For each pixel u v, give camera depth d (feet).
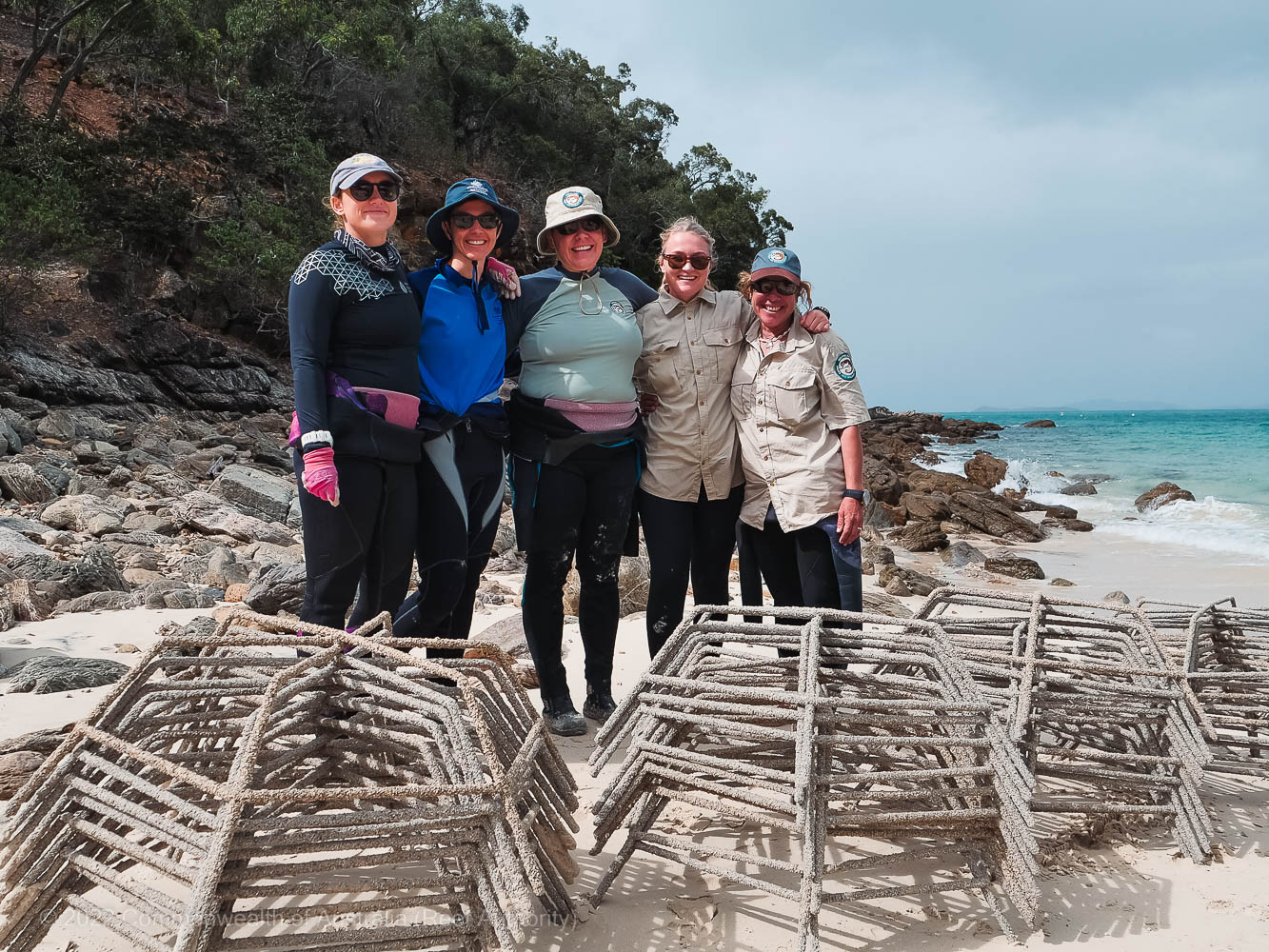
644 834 8.42
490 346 12.17
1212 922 7.80
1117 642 10.68
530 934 7.71
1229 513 63.26
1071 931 7.70
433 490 11.97
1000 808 7.95
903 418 190.39
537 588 13.03
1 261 69.26
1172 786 9.50
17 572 22.77
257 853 6.25
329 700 7.82
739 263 182.09
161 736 7.68
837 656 9.36
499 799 6.75
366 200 10.95
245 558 30.19
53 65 112.16
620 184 177.17
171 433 62.44
